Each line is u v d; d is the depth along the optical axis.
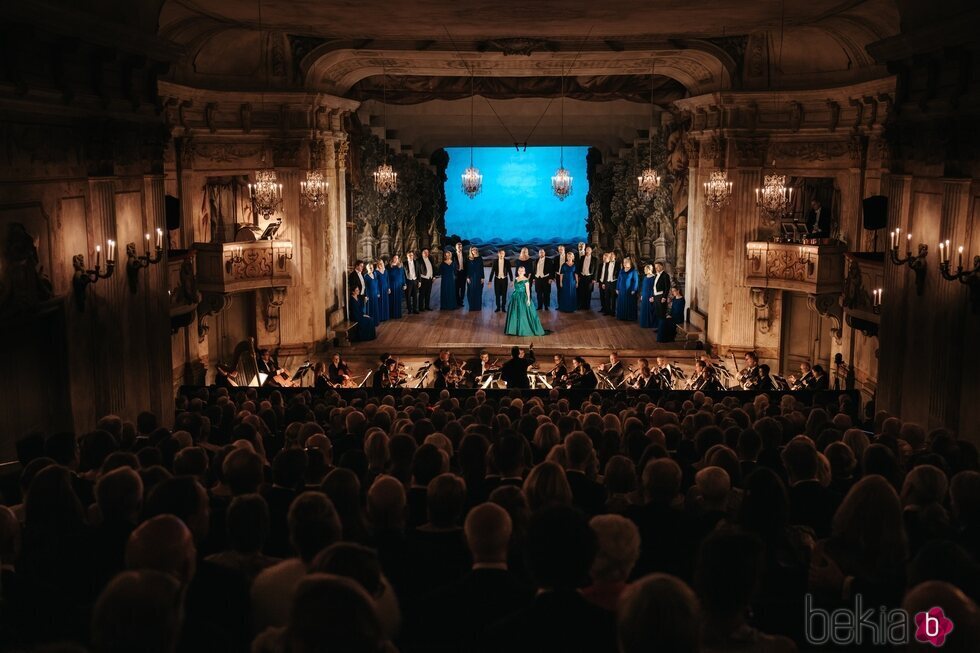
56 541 4.71
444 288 30.41
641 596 2.66
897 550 4.27
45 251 10.42
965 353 11.60
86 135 11.44
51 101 10.38
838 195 22.45
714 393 15.52
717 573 3.12
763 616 4.33
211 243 20.66
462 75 24.97
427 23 19.69
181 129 20.38
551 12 18.25
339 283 25.33
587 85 25.52
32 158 10.14
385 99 25.97
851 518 4.33
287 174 23.00
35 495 4.81
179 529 3.87
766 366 18.69
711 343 23.84
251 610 3.91
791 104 22.23
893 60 12.99
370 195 30.47
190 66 21.25
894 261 13.11
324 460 7.20
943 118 11.82
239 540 4.38
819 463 6.35
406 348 24.39
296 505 4.32
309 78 22.62
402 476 6.47
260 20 19.59
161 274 13.69
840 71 21.45
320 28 20.59
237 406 13.02
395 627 3.53
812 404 14.27
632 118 32.16
